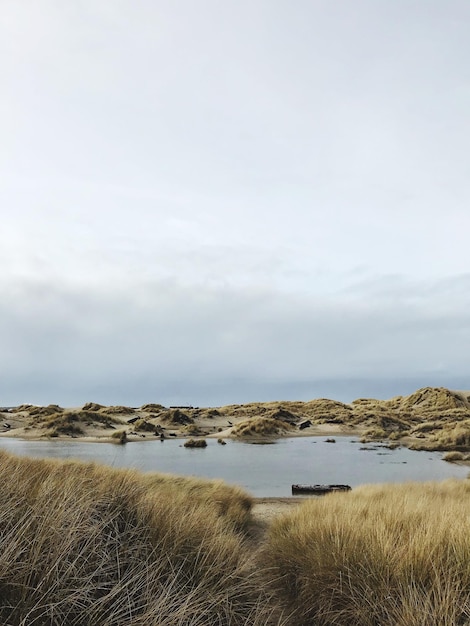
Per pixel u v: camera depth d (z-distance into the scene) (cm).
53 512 362
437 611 368
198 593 375
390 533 559
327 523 630
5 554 283
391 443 4284
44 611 273
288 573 568
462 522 573
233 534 739
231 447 3806
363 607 416
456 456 2980
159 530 465
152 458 2888
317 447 3872
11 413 5606
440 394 8806
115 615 306
